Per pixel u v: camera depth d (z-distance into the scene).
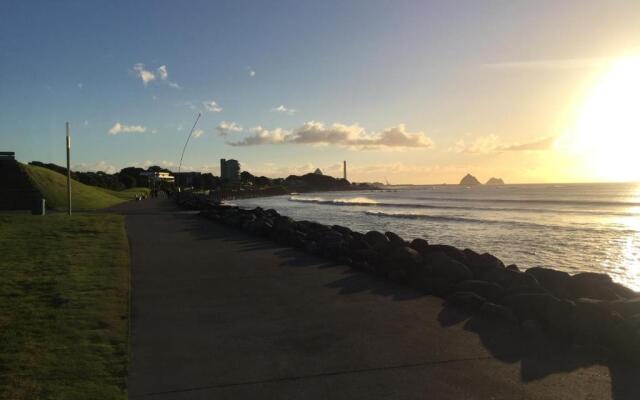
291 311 6.09
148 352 4.65
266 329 5.37
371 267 8.67
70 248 10.98
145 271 8.73
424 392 3.75
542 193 115.50
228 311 6.10
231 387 3.87
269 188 180.88
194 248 11.81
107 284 7.35
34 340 4.82
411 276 7.71
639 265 17.17
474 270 8.09
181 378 4.04
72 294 6.69
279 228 13.65
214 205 30.17
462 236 26.12
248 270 8.85
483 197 95.12
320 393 3.75
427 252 9.46
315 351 4.67
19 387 3.74
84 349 4.61
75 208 33.62
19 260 9.34
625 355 4.38
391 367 4.26
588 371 4.15
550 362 4.36
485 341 4.93
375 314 5.93
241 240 13.55
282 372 4.16
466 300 6.24
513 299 5.84
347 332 5.24
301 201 103.31
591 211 48.38
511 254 19.73
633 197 85.25
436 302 6.49
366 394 3.73
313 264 9.49
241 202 102.94
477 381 3.96
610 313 4.85
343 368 4.25
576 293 6.88
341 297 6.79
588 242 23.45
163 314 5.96
